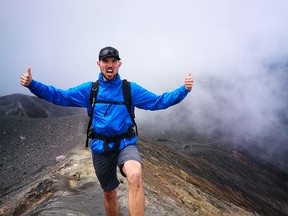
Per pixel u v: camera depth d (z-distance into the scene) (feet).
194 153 241.55
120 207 27.99
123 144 16.44
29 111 126.00
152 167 70.79
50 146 63.26
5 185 47.44
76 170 35.91
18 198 35.27
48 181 32.55
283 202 277.44
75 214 25.46
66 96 16.22
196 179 121.29
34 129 78.07
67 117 86.43
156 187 51.11
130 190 14.80
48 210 26.16
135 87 16.48
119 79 16.58
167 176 71.15
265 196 255.50
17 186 46.11
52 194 29.96
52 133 72.90
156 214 33.06
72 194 29.55
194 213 51.55
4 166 56.03
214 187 148.25
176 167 112.16
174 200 50.11
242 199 190.49
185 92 16.15
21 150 64.39
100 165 17.51
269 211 211.61
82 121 81.30
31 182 44.62
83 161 40.78
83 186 31.58
